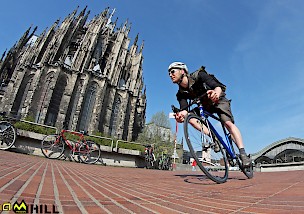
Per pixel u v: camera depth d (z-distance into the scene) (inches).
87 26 2476.6
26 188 71.1
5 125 435.8
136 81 2411.4
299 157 1011.9
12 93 1792.6
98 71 2103.8
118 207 59.2
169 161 1049.5
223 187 116.8
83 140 513.0
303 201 68.9
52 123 1722.4
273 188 108.2
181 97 168.7
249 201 74.1
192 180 160.2
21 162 192.9
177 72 155.6
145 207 61.9
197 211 59.2
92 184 105.6
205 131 158.4
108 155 583.8
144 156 670.5
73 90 1851.6
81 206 55.8
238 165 170.1
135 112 2370.8
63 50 2092.8
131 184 121.2
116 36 2434.8
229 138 171.8
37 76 1823.3
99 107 1920.5
